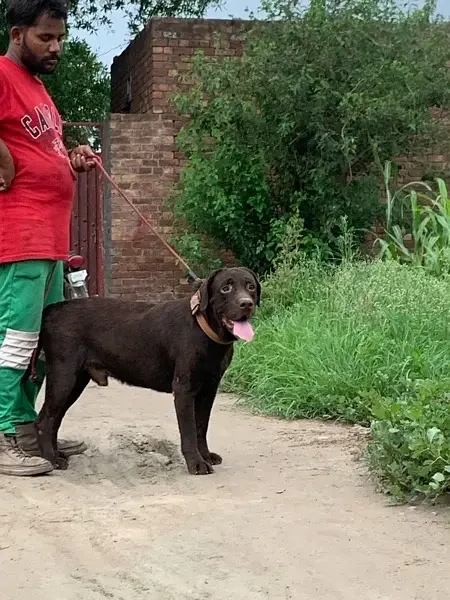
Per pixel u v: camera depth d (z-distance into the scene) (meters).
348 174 12.59
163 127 13.55
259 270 12.85
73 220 13.80
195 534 4.57
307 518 4.85
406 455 5.28
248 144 12.47
